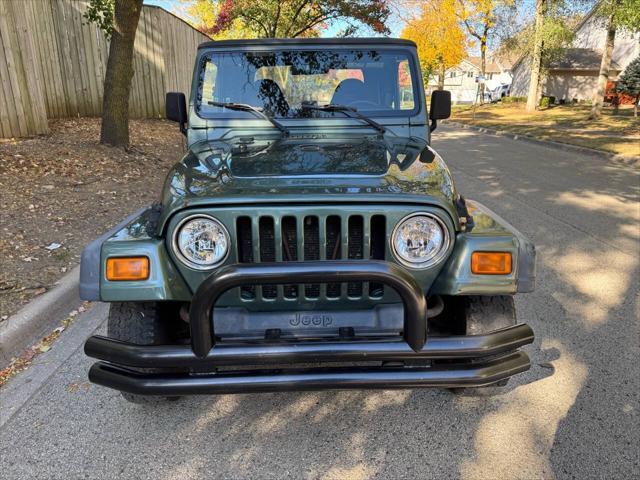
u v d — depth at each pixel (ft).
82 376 10.07
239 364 6.63
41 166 22.45
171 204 7.07
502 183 29.14
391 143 10.00
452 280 7.06
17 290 12.67
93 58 35.94
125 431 8.50
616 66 133.18
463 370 6.89
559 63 135.85
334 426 8.66
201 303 6.36
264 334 7.29
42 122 27.32
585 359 10.55
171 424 8.69
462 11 117.91
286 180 7.49
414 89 10.93
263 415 8.96
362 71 11.05
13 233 15.84
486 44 131.95
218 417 8.89
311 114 10.78
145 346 6.77
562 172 33.30
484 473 7.55
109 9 30.71
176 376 6.82
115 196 20.88
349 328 7.31
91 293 7.15
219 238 6.97
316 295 7.38
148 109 43.29
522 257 7.39
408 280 6.40
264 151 9.14
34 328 11.44
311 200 6.93
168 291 6.98
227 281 6.27
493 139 58.90
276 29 59.93
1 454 7.91
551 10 81.61
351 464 7.78
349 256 7.26
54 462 7.76
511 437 8.30
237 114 10.78
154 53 42.80
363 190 7.13
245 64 11.03
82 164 24.07
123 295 6.96
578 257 16.62
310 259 7.22
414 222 7.04
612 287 14.24
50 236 16.07
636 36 103.04
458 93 221.25
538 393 9.44
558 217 21.38
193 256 7.00
